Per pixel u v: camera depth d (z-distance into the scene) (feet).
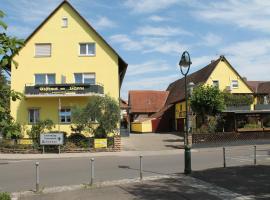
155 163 69.46
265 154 82.94
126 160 76.59
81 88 116.37
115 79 122.31
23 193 40.98
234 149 100.42
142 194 38.06
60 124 118.93
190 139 109.19
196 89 120.78
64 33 122.93
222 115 120.37
